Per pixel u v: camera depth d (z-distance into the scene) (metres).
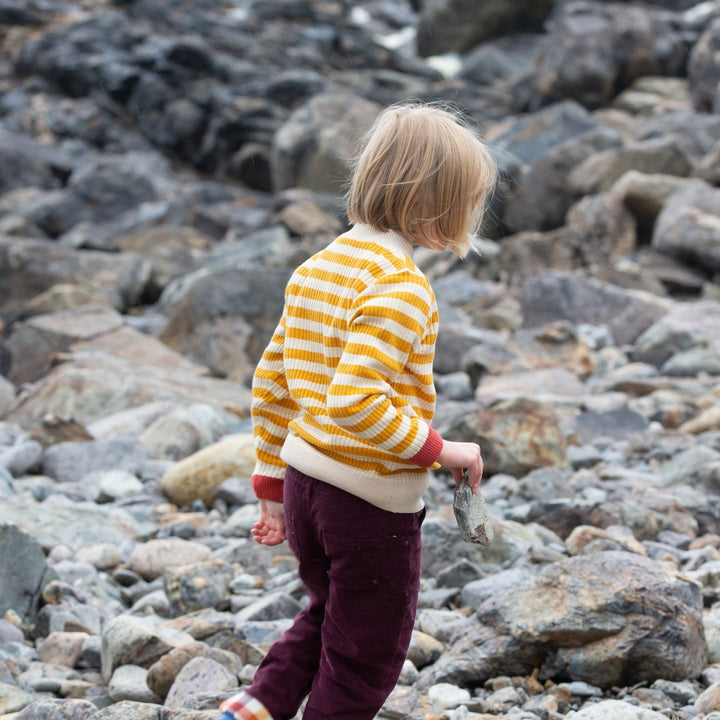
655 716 2.67
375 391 2.00
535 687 3.05
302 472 2.18
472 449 2.17
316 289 2.20
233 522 4.98
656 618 3.06
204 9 24.70
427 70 23.08
